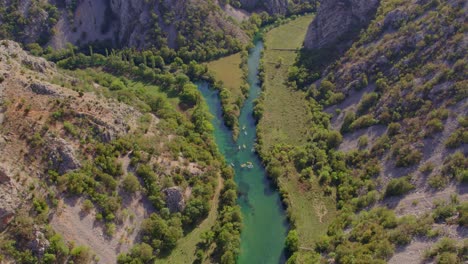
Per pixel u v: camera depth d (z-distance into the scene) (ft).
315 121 535.60
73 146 385.91
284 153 492.13
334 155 468.75
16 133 368.48
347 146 476.54
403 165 402.31
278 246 395.34
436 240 318.24
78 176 370.94
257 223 418.92
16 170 348.79
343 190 428.97
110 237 365.40
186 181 425.69
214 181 439.63
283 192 443.32
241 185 463.83
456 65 428.97
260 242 399.24
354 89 535.19
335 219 403.95
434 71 451.53
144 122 465.88
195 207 405.18
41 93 402.31
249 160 497.46
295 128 537.24
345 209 405.18
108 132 409.90
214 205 427.74
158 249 372.99
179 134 488.02
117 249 362.33
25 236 326.85
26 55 456.86
